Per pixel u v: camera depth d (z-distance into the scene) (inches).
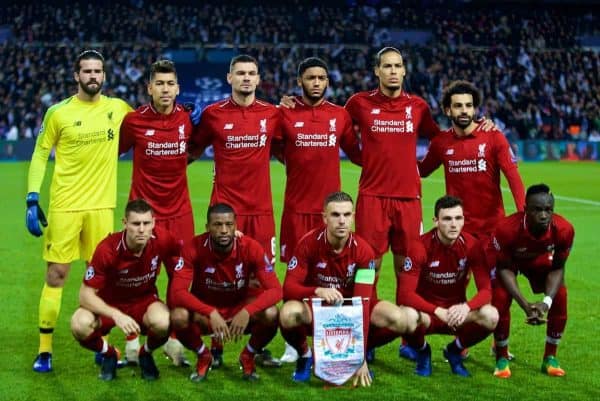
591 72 1528.1
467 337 236.4
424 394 219.0
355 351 225.0
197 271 237.1
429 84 1439.5
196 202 679.1
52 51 1419.8
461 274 243.9
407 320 231.6
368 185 279.3
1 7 1514.5
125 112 263.6
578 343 269.7
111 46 1465.3
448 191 275.3
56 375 236.1
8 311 310.3
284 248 279.4
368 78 1462.8
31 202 248.5
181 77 1483.8
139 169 261.9
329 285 237.8
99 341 231.1
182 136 261.6
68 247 252.2
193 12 1567.4
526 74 1492.4
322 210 274.1
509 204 687.1
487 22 1665.8
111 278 235.0
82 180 253.6
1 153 1155.3
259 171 268.4
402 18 1642.5
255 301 229.5
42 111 1259.2
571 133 1363.2
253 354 236.5
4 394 217.6
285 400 213.6
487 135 268.1
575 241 485.1
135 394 218.7
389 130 275.4
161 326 226.7
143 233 224.4
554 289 235.0
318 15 1611.7
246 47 1517.0
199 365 233.6
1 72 1343.5
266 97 1384.1
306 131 270.4
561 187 823.7
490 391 221.9
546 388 224.7
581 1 1696.6
